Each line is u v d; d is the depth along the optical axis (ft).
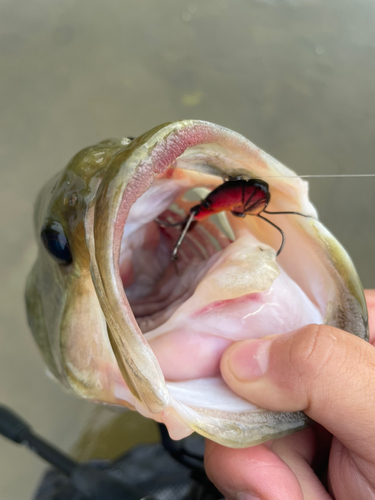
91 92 1.23
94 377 0.39
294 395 0.35
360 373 0.34
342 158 1.11
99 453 0.93
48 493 0.74
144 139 0.27
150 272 0.52
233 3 1.44
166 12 1.40
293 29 1.39
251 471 0.41
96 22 1.35
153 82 1.26
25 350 0.96
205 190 0.50
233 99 1.24
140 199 0.40
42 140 1.16
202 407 0.36
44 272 0.49
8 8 1.34
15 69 1.23
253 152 0.33
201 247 0.51
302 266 0.42
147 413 0.35
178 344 0.40
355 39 1.38
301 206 0.38
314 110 1.21
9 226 1.05
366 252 0.97
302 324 0.41
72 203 0.38
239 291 0.38
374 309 0.58
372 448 0.35
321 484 0.44
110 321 0.28
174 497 0.68
